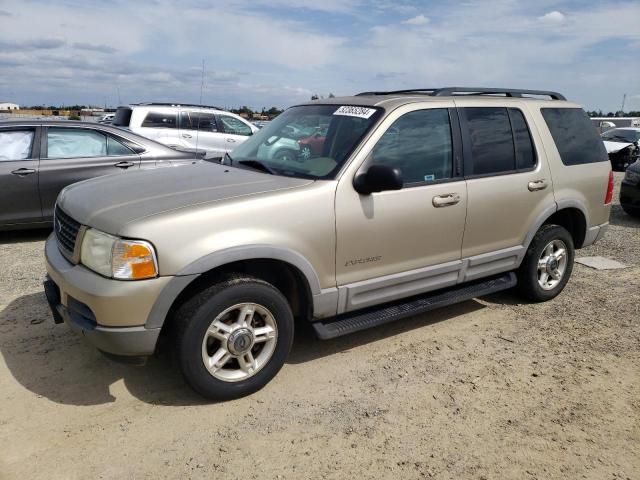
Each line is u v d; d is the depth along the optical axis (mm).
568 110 5109
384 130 3705
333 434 2973
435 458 2801
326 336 3492
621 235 8094
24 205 6605
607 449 2916
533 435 3020
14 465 2652
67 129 6918
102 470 2635
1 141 6582
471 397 3398
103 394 3301
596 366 3852
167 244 2895
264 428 3008
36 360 3674
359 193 3531
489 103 4430
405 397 3377
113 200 3244
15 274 5457
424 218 3852
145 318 2898
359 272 3627
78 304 3016
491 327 4508
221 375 3188
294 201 3279
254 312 3252
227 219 3062
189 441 2875
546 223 4984
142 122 10953
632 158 17953
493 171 4336
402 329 4430
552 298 5160
